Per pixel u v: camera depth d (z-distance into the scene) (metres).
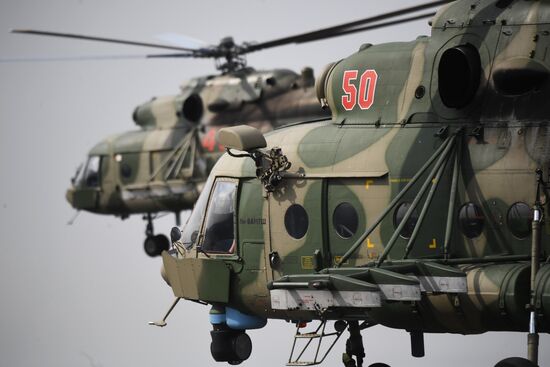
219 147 89.88
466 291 39.78
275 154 47.31
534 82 41.75
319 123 49.19
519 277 39.59
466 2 45.38
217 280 48.81
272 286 42.25
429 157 43.75
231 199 49.09
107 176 99.69
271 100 85.69
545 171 40.84
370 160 45.16
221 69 93.62
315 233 46.12
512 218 41.44
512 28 43.09
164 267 51.19
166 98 96.62
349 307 40.59
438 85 43.84
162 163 94.88
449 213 42.22
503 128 42.28
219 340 50.47
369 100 46.56
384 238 44.22
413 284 39.59
